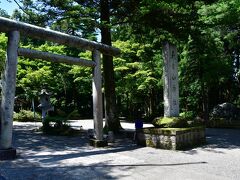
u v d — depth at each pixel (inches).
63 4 502.9
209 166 291.4
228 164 300.5
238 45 752.3
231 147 407.8
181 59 810.8
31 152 352.5
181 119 423.8
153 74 861.8
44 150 369.1
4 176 241.8
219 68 722.8
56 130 553.0
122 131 528.7
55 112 885.8
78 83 1109.7
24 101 1058.1
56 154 342.3
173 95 439.2
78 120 1002.7
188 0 501.4
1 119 309.6
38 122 884.0
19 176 243.6
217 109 815.1
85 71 916.0
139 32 589.6
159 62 849.5
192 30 517.0
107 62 552.4
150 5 456.4
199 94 869.8
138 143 420.5
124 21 593.3
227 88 882.8
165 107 440.5
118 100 1130.7
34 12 514.6
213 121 753.0
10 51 312.7
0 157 300.8
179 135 384.8
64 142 443.8
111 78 551.2
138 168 280.7
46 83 848.9
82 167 280.2
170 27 502.0
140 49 838.5
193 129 419.2
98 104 407.2
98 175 254.5
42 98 719.1
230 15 620.4
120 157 328.8
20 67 804.6
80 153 350.6
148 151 369.4
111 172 264.8
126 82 877.2
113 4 543.5
